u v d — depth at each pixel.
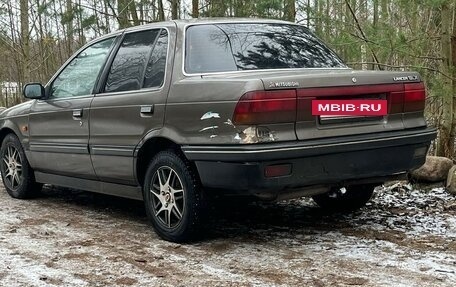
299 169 4.13
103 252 4.48
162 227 4.76
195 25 4.95
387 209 5.67
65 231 5.16
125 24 12.38
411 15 6.89
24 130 6.43
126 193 5.24
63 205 6.32
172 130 4.53
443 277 3.72
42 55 19.70
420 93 4.75
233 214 5.63
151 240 4.80
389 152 4.51
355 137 4.36
